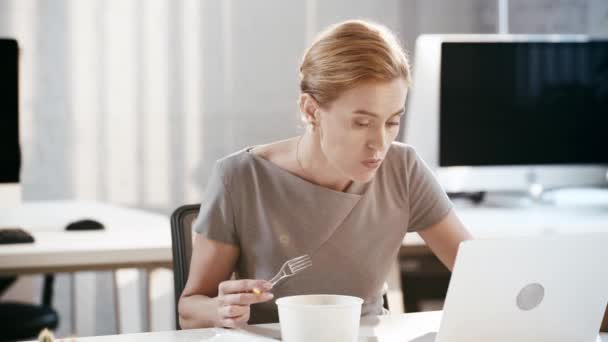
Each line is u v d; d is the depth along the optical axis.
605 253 1.24
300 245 1.67
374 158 1.42
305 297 1.29
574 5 3.79
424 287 3.10
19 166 2.58
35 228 2.77
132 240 2.48
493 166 3.16
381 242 1.72
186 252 1.74
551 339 1.27
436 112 3.12
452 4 4.63
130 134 4.32
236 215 1.68
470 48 3.12
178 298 1.71
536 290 1.21
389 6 4.59
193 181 4.41
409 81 1.43
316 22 4.51
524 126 3.18
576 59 3.21
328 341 1.20
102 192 4.30
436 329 1.42
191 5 4.37
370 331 1.40
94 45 4.25
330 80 1.42
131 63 4.31
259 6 4.44
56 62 4.21
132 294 2.74
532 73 3.17
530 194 3.43
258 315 1.68
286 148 1.71
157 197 4.37
